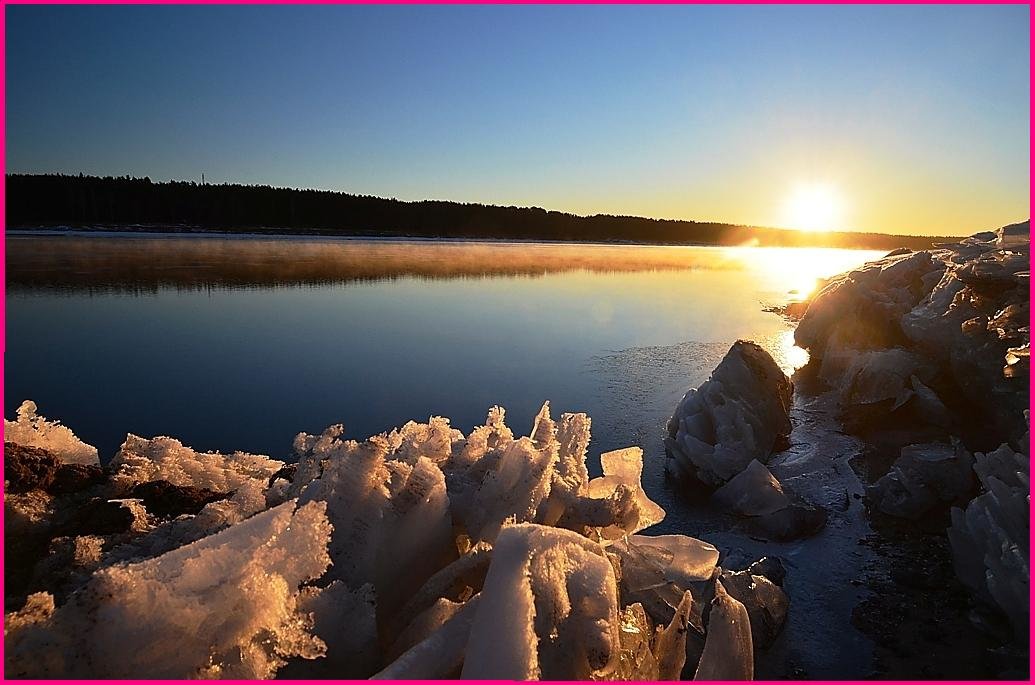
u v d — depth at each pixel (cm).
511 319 1351
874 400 694
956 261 805
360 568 129
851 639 306
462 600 131
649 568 180
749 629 155
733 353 679
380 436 173
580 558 128
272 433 628
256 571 103
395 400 750
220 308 1344
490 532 146
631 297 1880
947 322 630
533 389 818
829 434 653
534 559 118
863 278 906
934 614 330
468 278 2312
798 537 434
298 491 152
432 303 1568
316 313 1330
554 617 116
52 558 133
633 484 199
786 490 496
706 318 1466
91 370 821
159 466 189
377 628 125
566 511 160
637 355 1026
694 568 193
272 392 758
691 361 993
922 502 455
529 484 151
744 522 464
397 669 100
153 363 868
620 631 135
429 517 142
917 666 284
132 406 691
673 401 781
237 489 176
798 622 318
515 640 101
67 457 187
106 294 1481
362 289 1797
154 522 155
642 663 130
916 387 670
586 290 2038
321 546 113
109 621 94
